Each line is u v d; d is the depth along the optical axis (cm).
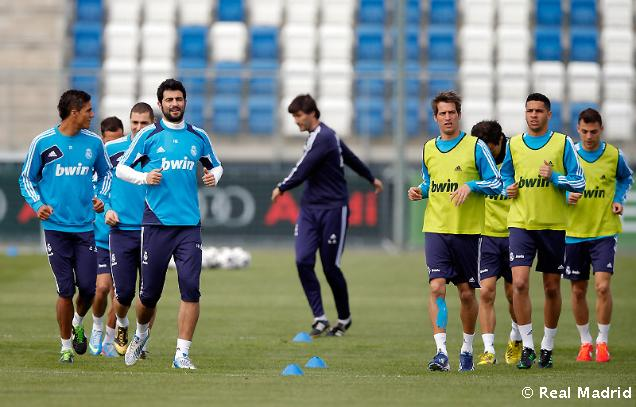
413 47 11362
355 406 2361
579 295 3684
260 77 10131
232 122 10675
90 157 3300
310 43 11350
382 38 11375
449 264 3192
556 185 3297
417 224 9606
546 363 3378
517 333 3506
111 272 3503
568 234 3697
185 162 3114
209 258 7725
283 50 11350
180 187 3116
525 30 11675
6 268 7506
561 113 10850
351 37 11406
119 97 10631
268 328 4512
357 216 9656
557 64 11456
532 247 3341
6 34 11306
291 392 2598
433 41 11400
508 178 3397
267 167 9850
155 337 4138
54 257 3266
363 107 10744
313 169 4478
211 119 10644
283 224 9719
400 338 4241
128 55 11238
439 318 3175
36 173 3259
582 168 3569
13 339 3953
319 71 10281
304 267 4378
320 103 10881
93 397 2466
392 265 8081
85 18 11481
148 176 3041
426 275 7306
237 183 9712
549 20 11762
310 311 5206
